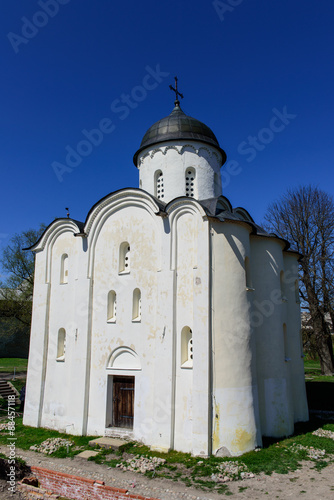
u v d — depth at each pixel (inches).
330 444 585.0
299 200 1450.5
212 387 549.3
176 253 618.5
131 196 680.4
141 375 612.4
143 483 450.9
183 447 548.4
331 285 1285.7
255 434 559.2
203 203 644.7
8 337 1909.4
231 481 453.1
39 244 800.3
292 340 785.6
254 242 708.0
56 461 536.4
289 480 454.0
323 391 1082.7
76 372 677.3
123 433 608.4
